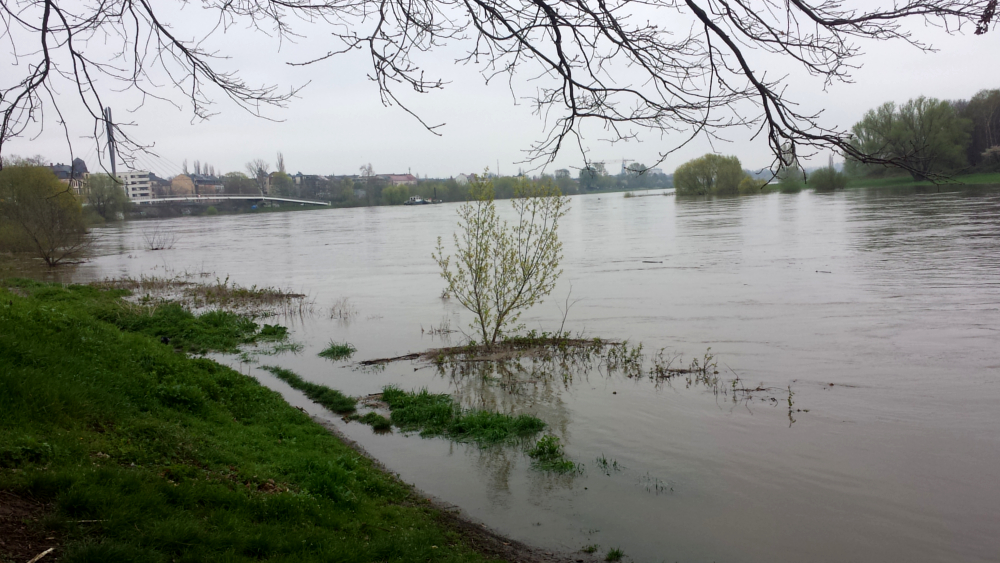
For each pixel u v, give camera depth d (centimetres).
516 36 497
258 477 737
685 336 1608
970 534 713
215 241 5641
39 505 521
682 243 3747
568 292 2289
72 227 4019
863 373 1260
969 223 3750
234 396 1085
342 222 8300
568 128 504
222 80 557
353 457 938
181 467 686
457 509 804
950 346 1409
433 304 2200
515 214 6925
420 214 10000
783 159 463
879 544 700
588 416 1107
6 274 3316
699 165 10438
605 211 8031
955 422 1011
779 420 1050
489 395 1241
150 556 482
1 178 4088
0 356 819
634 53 477
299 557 552
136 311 1903
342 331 1822
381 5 488
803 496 805
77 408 744
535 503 814
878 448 932
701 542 714
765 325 1675
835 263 2639
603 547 709
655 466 904
